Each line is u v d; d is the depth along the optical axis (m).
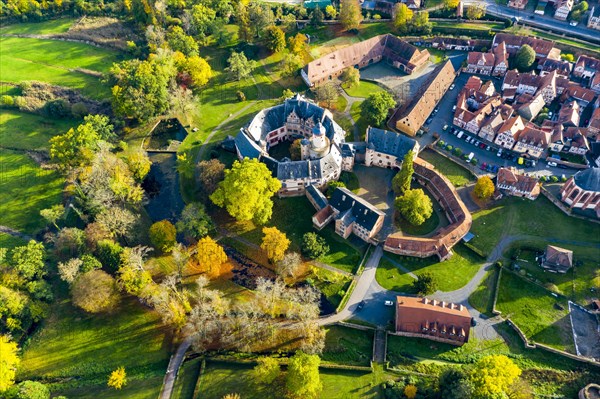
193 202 147.62
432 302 113.25
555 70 182.50
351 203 133.25
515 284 122.88
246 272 127.62
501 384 91.00
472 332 113.00
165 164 163.62
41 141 171.00
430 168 149.88
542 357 107.75
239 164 135.38
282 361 106.75
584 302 118.62
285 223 140.50
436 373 104.06
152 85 171.38
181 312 111.94
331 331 113.75
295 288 122.88
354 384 102.31
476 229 136.75
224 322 112.50
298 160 157.50
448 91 191.38
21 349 111.25
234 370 105.56
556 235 134.75
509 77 186.88
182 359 108.56
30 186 153.62
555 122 165.88
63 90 193.75
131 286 114.06
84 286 109.31
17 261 116.81
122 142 166.88
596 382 103.25
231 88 197.75
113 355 109.81
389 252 131.75
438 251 128.12
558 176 152.50
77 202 145.38
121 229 128.50
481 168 156.25
